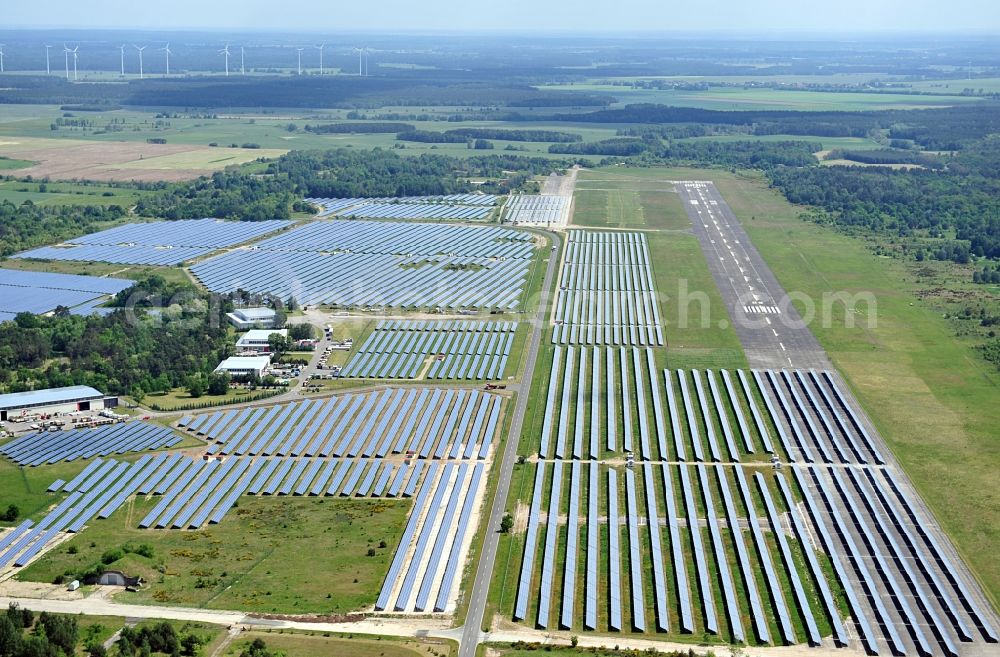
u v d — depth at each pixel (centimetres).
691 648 18400
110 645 18175
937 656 18300
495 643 18475
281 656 17650
